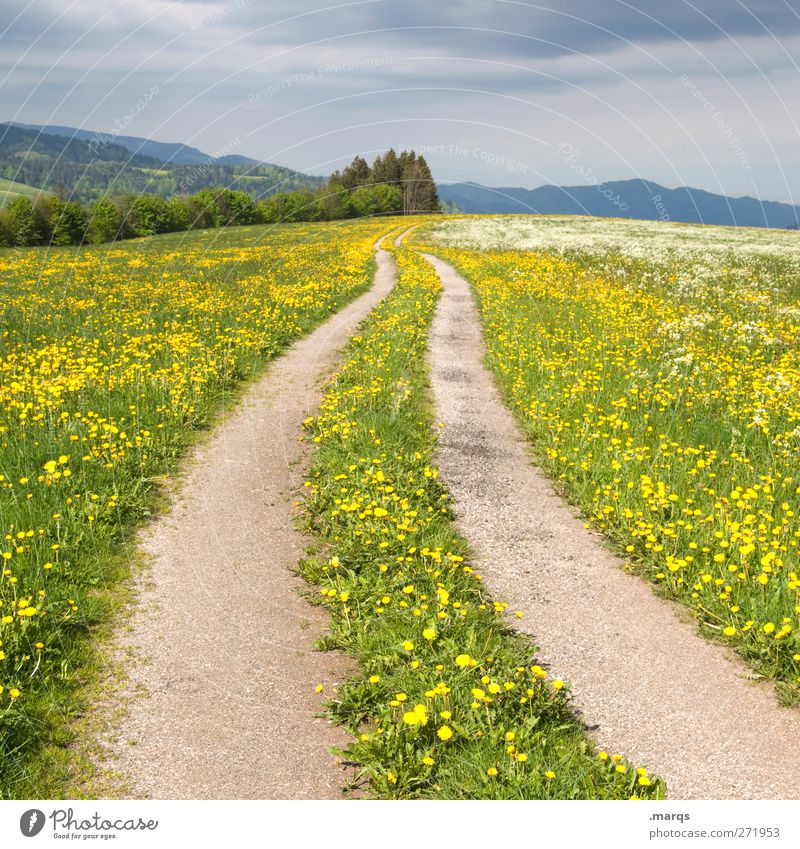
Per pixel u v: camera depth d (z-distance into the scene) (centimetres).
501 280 2889
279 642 585
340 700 498
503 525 805
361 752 445
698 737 467
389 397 1236
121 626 597
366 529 736
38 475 830
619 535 757
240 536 775
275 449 1051
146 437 988
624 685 522
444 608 597
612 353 1491
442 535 738
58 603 594
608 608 632
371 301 2572
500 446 1072
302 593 665
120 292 2528
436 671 506
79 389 1189
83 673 530
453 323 2083
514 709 474
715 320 1827
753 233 5853
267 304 2205
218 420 1176
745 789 420
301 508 848
